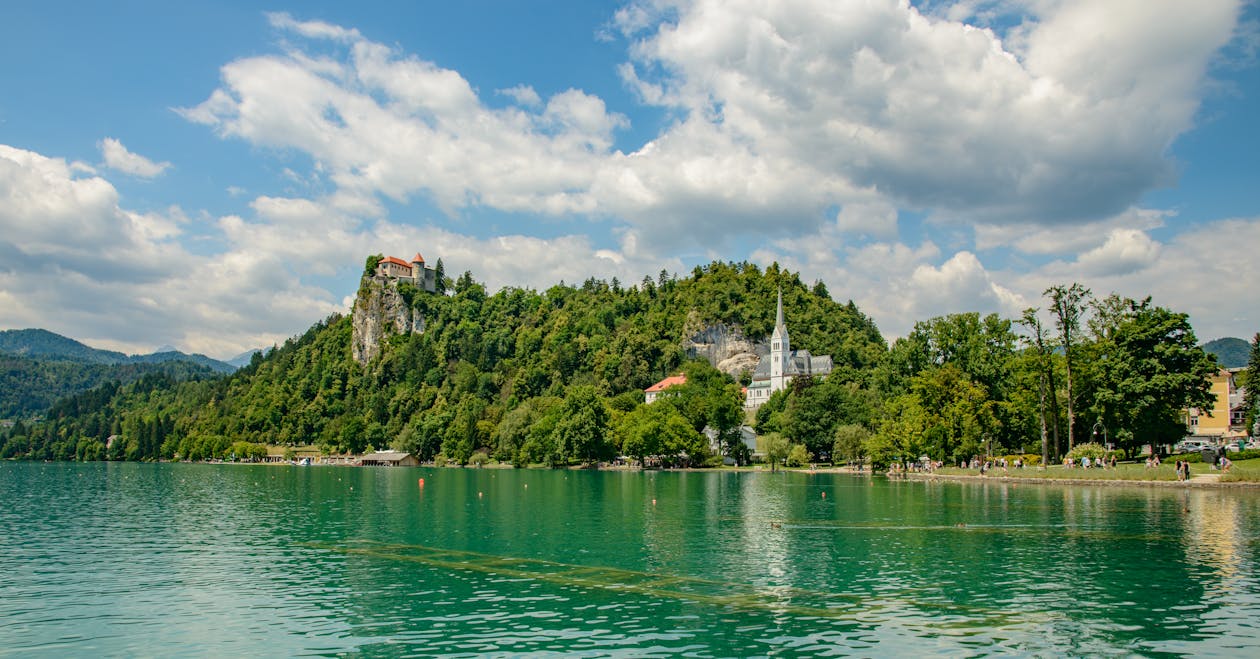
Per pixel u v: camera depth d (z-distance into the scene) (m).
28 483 140.38
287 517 72.38
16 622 32.53
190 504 88.19
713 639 29.11
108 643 29.55
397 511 77.56
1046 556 45.47
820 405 174.00
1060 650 27.58
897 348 180.62
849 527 59.66
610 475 157.00
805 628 30.50
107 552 50.62
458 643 28.88
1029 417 123.69
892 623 31.23
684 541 53.66
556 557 47.22
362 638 29.73
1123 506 68.75
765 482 120.50
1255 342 139.12
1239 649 27.55
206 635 30.41
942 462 123.19
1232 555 44.81
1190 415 165.12
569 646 28.30
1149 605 33.62
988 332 135.38
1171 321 102.00
